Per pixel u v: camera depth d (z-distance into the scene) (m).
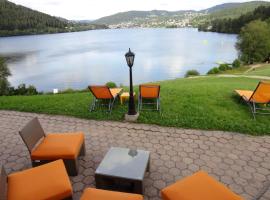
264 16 92.56
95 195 2.88
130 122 6.44
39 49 123.38
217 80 18.62
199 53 89.62
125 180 3.42
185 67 62.44
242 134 5.59
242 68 50.22
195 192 2.87
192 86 11.22
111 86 15.73
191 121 6.25
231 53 86.88
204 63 67.81
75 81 50.41
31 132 4.18
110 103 7.39
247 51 59.19
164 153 4.87
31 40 188.75
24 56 96.81
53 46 139.62
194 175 3.18
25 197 2.90
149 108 7.32
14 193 2.95
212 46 109.56
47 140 4.33
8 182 3.14
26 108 7.69
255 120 6.24
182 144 5.22
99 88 6.78
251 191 3.71
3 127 6.39
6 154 4.96
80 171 4.29
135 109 6.80
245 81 16.92
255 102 6.71
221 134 5.61
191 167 4.37
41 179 3.18
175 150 4.98
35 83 49.56
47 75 57.59
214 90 9.60
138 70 60.16
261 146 5.04
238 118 6.40
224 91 9.32
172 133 5.75
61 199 3.03
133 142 5.38
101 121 6.59
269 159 4.57
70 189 3.07
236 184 3.88
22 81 51.56
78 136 4.48
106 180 3.57
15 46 142.00
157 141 5.39
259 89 6.34
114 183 3.65
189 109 7.15
